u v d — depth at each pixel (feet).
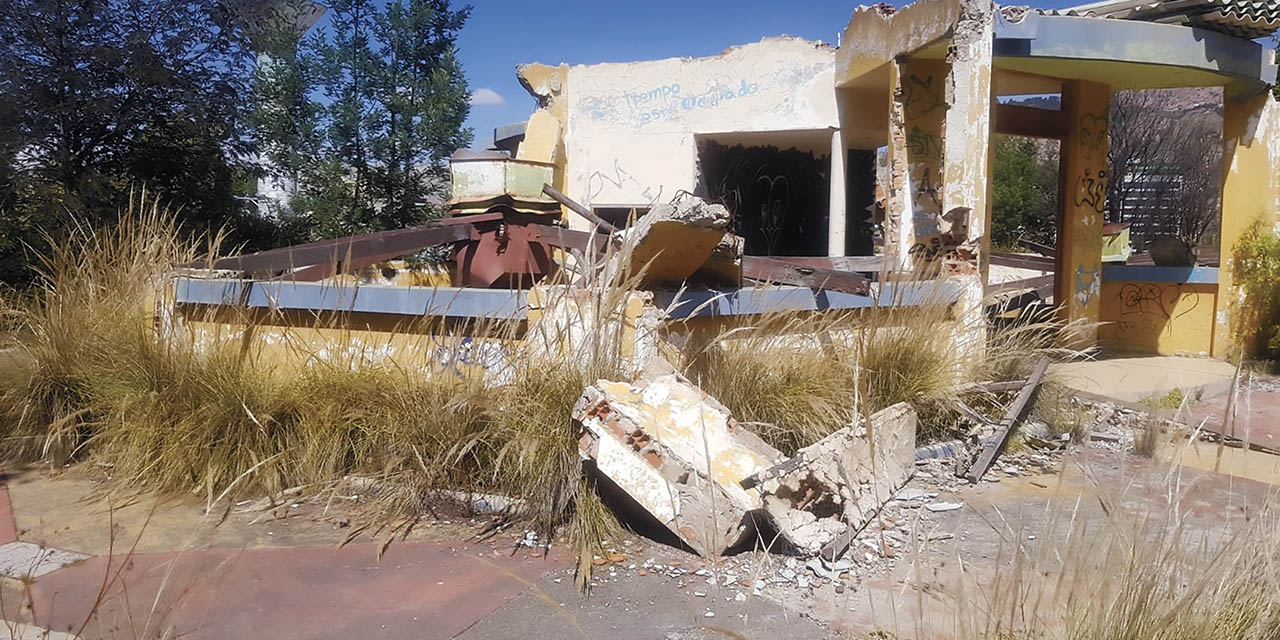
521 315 17.20
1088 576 9.61
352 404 16.94
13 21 32.91
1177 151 76.13
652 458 14.21
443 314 17.40
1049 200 76.69
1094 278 34.88
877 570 13.28
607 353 16.06
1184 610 9.00
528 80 37.47
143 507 15.80
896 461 17.51
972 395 21.09
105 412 18.53
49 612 11.37
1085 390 27.09
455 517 15.40
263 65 39.22
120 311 19.60
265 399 16.87
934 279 22.98
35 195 32.58
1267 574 9.65
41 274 21.49
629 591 12.57
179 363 17.75
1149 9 29.50
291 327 19.16
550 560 13.73
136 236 21.79
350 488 16.30
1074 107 33.68
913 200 28.45
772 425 16.48
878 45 28.91
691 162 34.63
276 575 12.99
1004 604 9.66
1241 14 28.35
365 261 21.45
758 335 18.11
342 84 39.58
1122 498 10.43
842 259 25.38
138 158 35.70
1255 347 34.32
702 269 18.39
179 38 35.83
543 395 15.53
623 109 36.04
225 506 15.83
